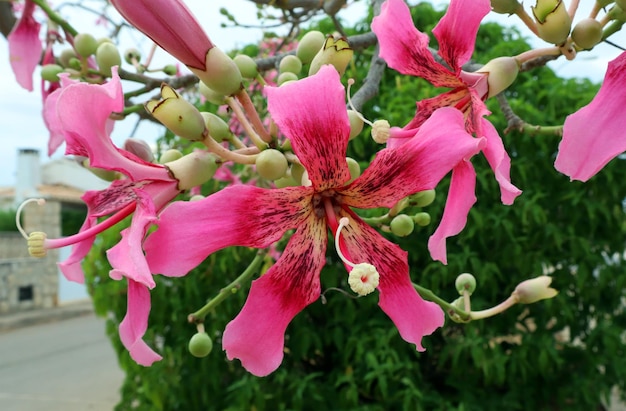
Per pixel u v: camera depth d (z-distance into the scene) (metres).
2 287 2.54
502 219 0.72
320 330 0.75
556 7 0.18
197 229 0.17
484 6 0.19
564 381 0.79
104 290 0.80
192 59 0.18
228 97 0.20
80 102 0.16
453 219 0.19
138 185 0.18
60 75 0.21
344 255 0.19
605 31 0.19
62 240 0.18
